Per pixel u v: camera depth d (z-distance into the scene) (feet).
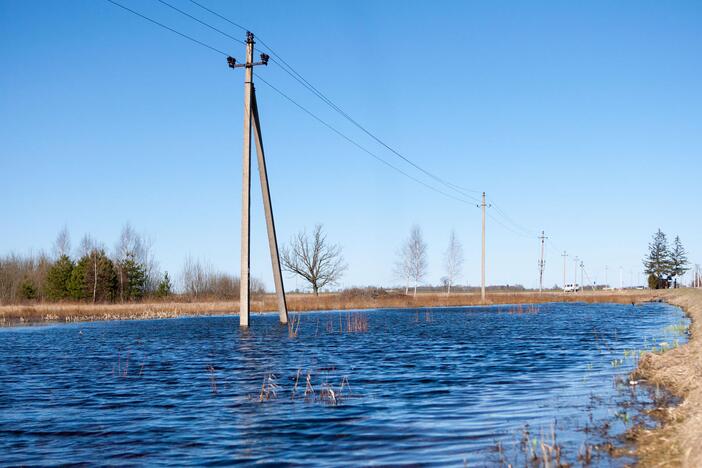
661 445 31.81
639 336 102.17
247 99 118.21
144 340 105.40
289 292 352.28
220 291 306.35
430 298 263.08
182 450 34.14
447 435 36.47
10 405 47.47
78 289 258.98
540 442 31.91
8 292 265.13
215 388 54.29
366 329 127.13
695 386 46.09
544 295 323.16
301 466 30.91
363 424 39.65
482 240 257.34
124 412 44.42
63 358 79.92
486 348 88.12
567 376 58.95
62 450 34.55
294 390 52.44
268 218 126.21
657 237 461.37
